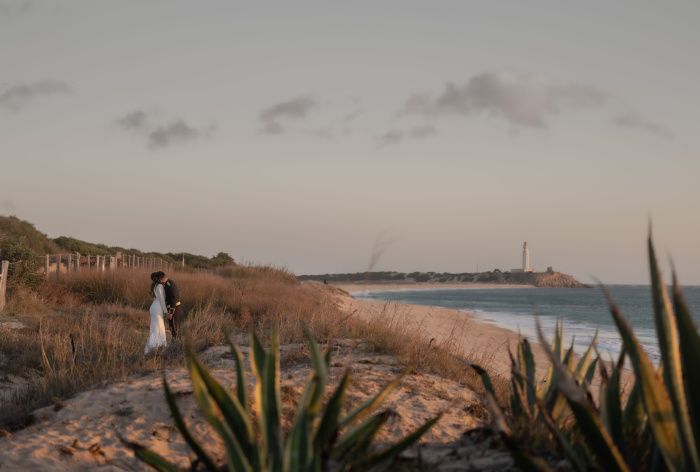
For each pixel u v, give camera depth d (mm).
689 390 2461
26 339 11008
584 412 2783
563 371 2801
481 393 7301
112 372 7496
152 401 6094
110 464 4875
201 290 19625
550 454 3859
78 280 20859
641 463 3209
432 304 66625
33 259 19078
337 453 3428
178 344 10250
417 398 6641
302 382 6812
